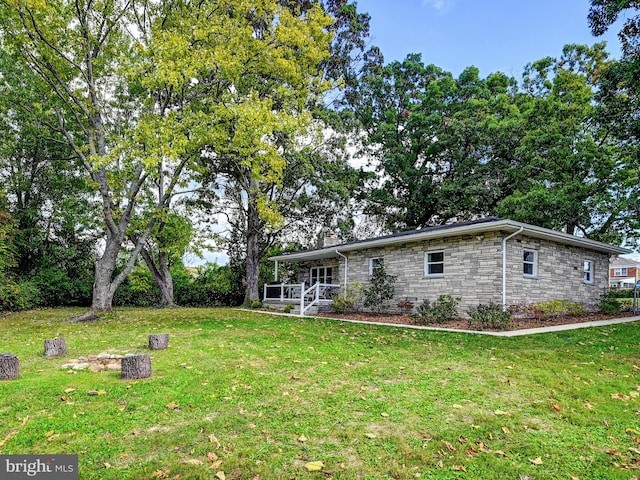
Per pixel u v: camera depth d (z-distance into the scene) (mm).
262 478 2689
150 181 14781
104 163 11023
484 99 21406
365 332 9328
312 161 18500
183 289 22156
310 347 7246
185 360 6027
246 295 19984
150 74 11062
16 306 16797
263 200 14664
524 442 3312
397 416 3820
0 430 3367
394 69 24453
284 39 12758
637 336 8516
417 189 22906
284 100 14281
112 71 12727
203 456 2982
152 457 2955
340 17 20641
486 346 7324
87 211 18938
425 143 22859
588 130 18406
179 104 13289
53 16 11227
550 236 12062
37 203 19438
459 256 12055
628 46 11070
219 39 12266
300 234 21766
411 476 2750
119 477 2662
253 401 4191
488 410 4020
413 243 13531
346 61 21125
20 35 11086
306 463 2902
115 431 3385
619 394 4566
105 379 4879
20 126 16406
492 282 11102
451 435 3408
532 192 16266
